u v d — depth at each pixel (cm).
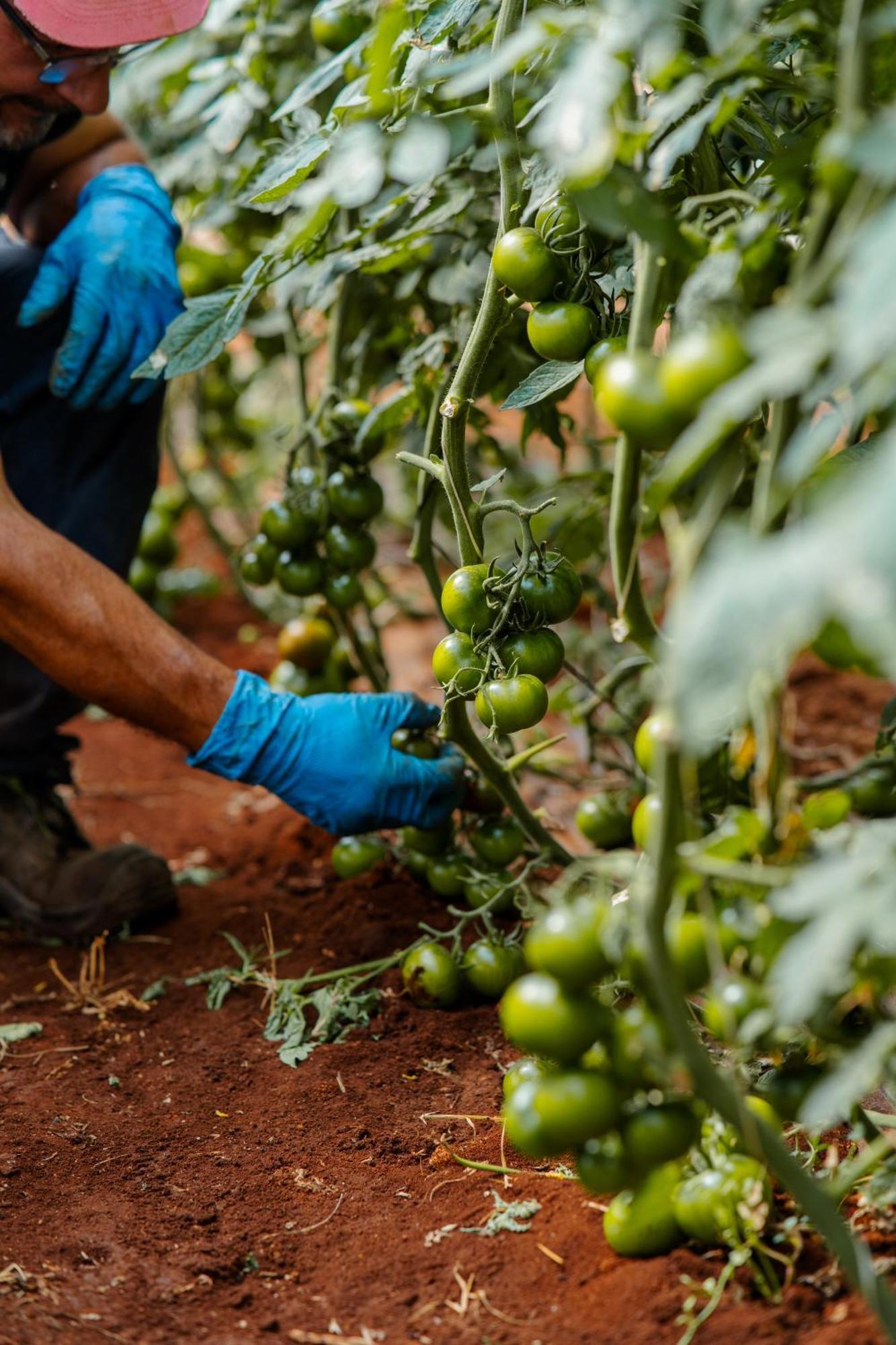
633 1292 119
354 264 176
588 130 94
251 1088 172
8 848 224
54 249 217
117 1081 175
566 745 286
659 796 94
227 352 314
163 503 349
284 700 185
